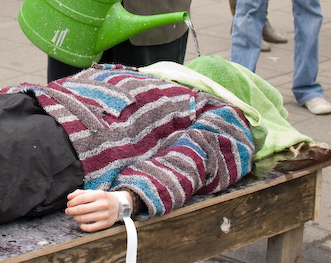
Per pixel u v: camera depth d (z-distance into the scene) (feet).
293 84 14.11
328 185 10.44
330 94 14.94
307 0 13.43
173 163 5.97
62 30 8.52
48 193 5.48
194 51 17.58
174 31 9.71
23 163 5.36
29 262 5.05
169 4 9.49
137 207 5.56
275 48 18.34
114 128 6.02
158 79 6.98
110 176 5.78
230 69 7.71
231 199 6.48
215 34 19.30
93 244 5.44
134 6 9.29
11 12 20.25
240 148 6.53
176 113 6.65
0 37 17.67
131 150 6.02
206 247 6.45
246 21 13.00
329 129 12.95
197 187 6.06
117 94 6.34
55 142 5.59
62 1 8.38
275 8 22.76
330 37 19.62
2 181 5.25
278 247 7.53
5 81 14.38
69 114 5.87
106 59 10.09
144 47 9.57
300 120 13.39
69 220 5.57
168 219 5.98
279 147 7.41
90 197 5.21
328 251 8.69
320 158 7.25
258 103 7.73
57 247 5.09
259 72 16.25
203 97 6.91
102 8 8.45
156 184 5.65
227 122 6.72
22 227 5.39
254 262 8.37
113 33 8.50
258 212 6.81
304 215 7.32
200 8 22.34
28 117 5.74
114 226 5.49
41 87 6.21
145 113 6.43
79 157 5.71
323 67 16.96
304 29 13.64
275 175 6.75
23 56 16.24
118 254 5.65
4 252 4.91
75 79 6.71
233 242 6.70
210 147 6.25
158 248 6.02
